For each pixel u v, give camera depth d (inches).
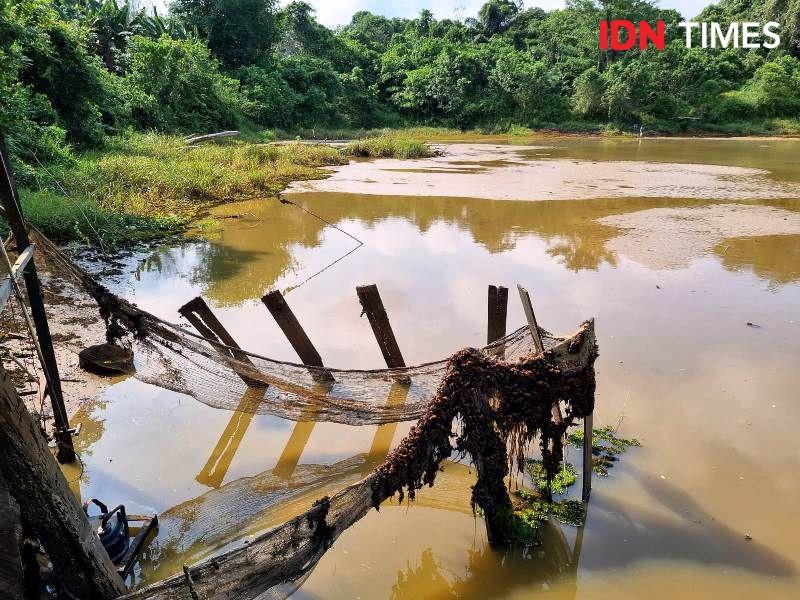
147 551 189.8
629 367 297.1
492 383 177.6
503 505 186.9
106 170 663.1
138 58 1253.1
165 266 464.8
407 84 2151.8
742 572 180.5
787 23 2240.4
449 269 457.7
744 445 237.6
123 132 980.6
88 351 257.6
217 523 203.2
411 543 194.4
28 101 712.4
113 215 529.3
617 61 2164.1
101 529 172.9
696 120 1952.5
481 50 2354.8
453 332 340.8
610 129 1961.1
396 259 486.0
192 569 126.7
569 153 1328.7
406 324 352.8
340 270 459.2
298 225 600.4
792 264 458.0
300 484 224.2
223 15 1834.4
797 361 300.7
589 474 204.8
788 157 1212.5
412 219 628.1
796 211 644.1
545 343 223.5
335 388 243.4
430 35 2802.7
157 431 251.6
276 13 2123.5
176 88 1286.9
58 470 125.3
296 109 1859.0
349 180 885.8
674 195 744.3
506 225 595.8
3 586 108.2
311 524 143.5
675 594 173.8
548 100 2098.9
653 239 532.4
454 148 1481.3
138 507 208.8
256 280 435.8
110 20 1314.0
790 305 374.9
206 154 909.2
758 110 1980.8
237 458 238.1
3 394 110.5
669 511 204.7
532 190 788.0
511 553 188.9
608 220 607.8
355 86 2096.5
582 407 193.3
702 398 269.9
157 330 220.7
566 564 184.7
